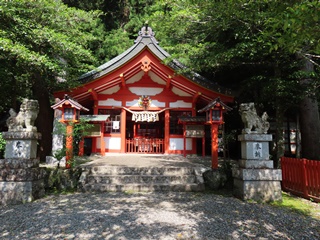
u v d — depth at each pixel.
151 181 6.96
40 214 4.54
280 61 8.16
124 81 11.86
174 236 3.61
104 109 12.45
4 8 6.52
